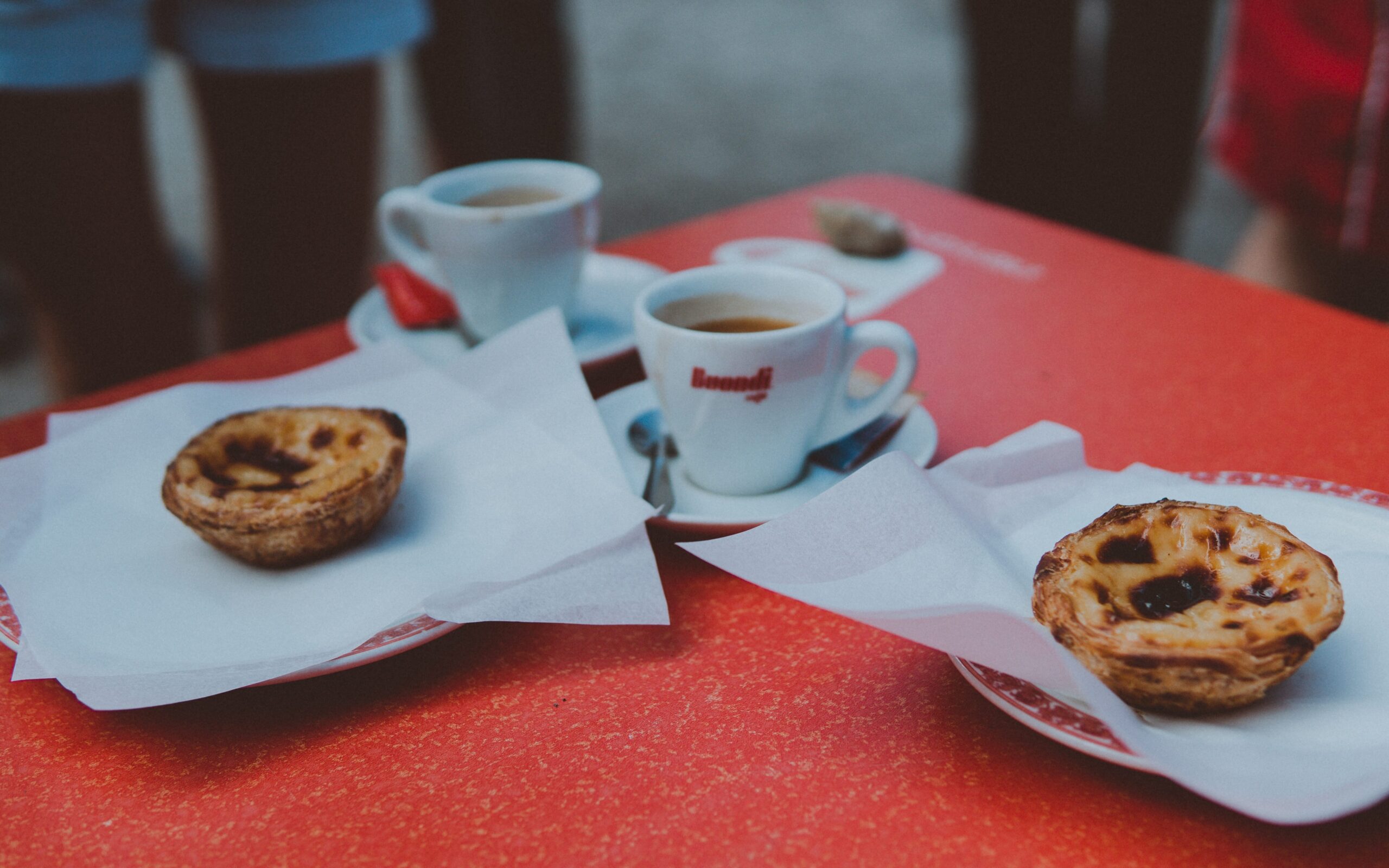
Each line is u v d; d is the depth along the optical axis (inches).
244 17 34.4
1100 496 16.8
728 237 28.8
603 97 109.3
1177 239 66.2
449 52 51.6
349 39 36.6
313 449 18.0
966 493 16.5
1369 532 15.7
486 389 19.9
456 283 23.2
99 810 14.4
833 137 96.7
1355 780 12.7
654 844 13.7
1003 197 56.4
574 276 23.5
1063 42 51.4
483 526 17.3
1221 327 23.4
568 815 14.1
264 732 15.3
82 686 14.9
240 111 36.8
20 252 37.5
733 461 18.3
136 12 34.8
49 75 32.5
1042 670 13.8
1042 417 20.6
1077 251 27.3
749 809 14.0
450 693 15.7
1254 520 15.1
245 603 16.3
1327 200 35.3
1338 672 14.1
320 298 41.8
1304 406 20.5
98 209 37.8
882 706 15.2
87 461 18.5
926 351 23.1
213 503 16.4
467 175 24.5
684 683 15.7
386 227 24.9
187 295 59.9
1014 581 15.3
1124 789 14.0
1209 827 13.5
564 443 18.4
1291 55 35.2
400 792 14.4
